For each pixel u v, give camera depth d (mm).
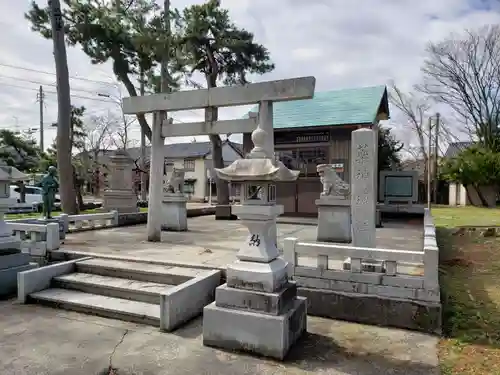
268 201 4098
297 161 14344
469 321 4660
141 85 15516
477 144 27234
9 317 4797
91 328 4445
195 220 14305
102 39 13664
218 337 3891
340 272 4820
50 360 3607
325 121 12852
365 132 5184
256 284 3852
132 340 4094
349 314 4691
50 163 20562
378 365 3535
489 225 13641
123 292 5230
